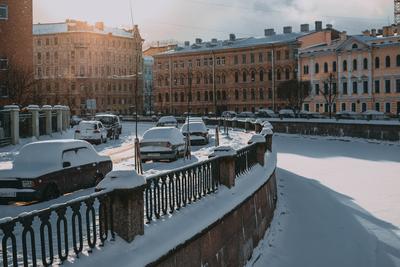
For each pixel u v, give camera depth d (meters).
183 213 9.64
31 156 13.55
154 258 7.56
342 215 19.86
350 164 35.06
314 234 17.14
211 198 11.35
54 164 13.54
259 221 15.11
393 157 38.56
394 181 27.72
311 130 56.75
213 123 59.91
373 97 75.31
